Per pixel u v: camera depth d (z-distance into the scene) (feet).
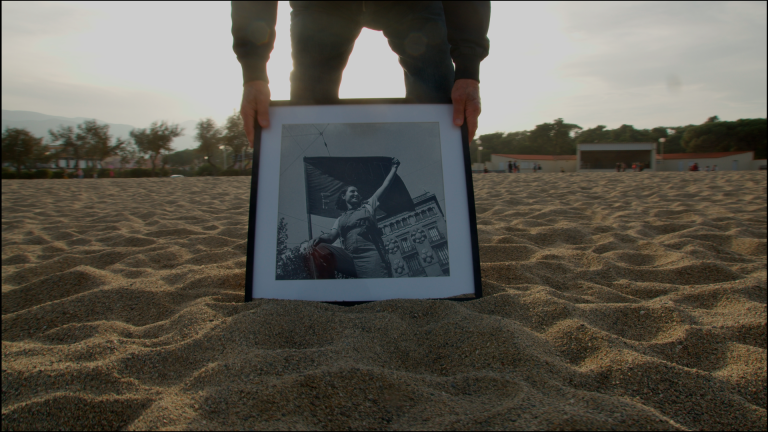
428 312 4.40
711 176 41.14
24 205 18.63
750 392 3.33
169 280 6.07
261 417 2.66
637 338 4.31
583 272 6.61
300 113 5.11
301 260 4.77
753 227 11.27
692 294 5.58
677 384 3.25
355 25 7.40
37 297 5.70
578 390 3.09
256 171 4.95
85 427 2.76
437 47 7.19
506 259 7.68
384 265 4.79
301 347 3.75
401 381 3.05
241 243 8.65
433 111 5.18
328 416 2.69
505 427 2.52
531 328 4.20
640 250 8.50
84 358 3.58
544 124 200.44
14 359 3.57
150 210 15.49
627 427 2.54
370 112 5.14
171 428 2.53
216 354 3.58
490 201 17.20
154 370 3.41
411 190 4.96
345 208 4.91
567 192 22.08
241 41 5.09
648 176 43.47
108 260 7.72
